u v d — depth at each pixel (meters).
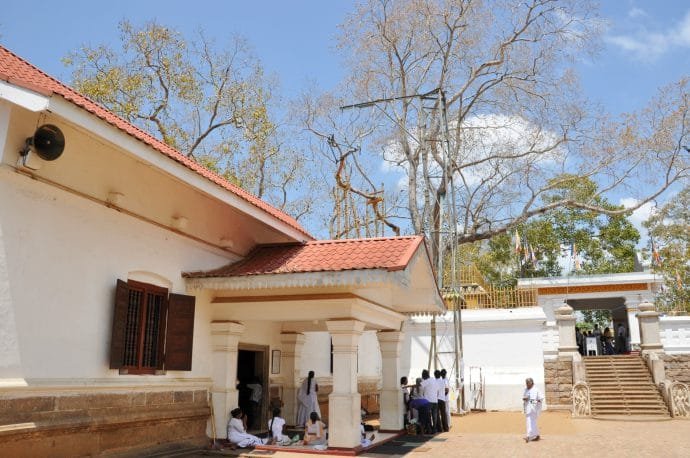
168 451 11.12
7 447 7.96
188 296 11.89
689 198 33.78
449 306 24.92
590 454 11.95
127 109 25.27
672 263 33.66
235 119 28.39
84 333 9.45
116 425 9.88
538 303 28.59
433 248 29.39
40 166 8.59
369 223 29.88
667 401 20.02
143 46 26.33
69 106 8.14
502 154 31.16
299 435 14.48
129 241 10.66
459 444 13.53
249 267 12.82
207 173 12.63
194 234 12.57
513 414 21.20
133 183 10.79
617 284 28.81
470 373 23.48
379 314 13.92
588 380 22.14
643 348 23.53
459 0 29.50
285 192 31.84
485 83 31.41
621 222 39.78
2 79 7.92
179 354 11.47
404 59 31.50
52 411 8.70
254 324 15.25
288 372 16.64
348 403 11.80
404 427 15.80
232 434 12.24
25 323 8.42
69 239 9.34
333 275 11.12
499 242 40.06
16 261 8.38
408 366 24.44
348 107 26.66
